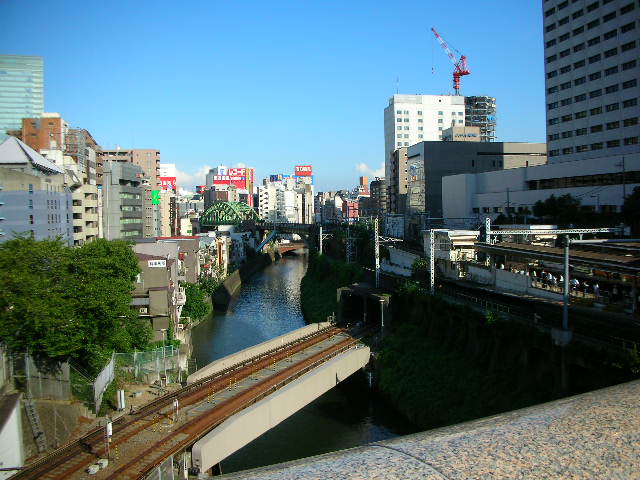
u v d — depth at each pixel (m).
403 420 52.25
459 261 73.62
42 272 44.34
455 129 182.75
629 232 73.31
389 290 76.81
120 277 51.66
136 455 33.81
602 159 92.75
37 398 38.66
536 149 155.50
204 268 112.44
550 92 119.06
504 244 66.50
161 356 51.72
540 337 43.88
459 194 130.50
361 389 61.53
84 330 44.19
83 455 33.75
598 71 106.25
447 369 53.62
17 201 68.69
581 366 40.31
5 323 39.00
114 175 112.25
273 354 58.84
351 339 65.88
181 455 35.28
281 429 50.41
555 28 116.88
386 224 169.12
